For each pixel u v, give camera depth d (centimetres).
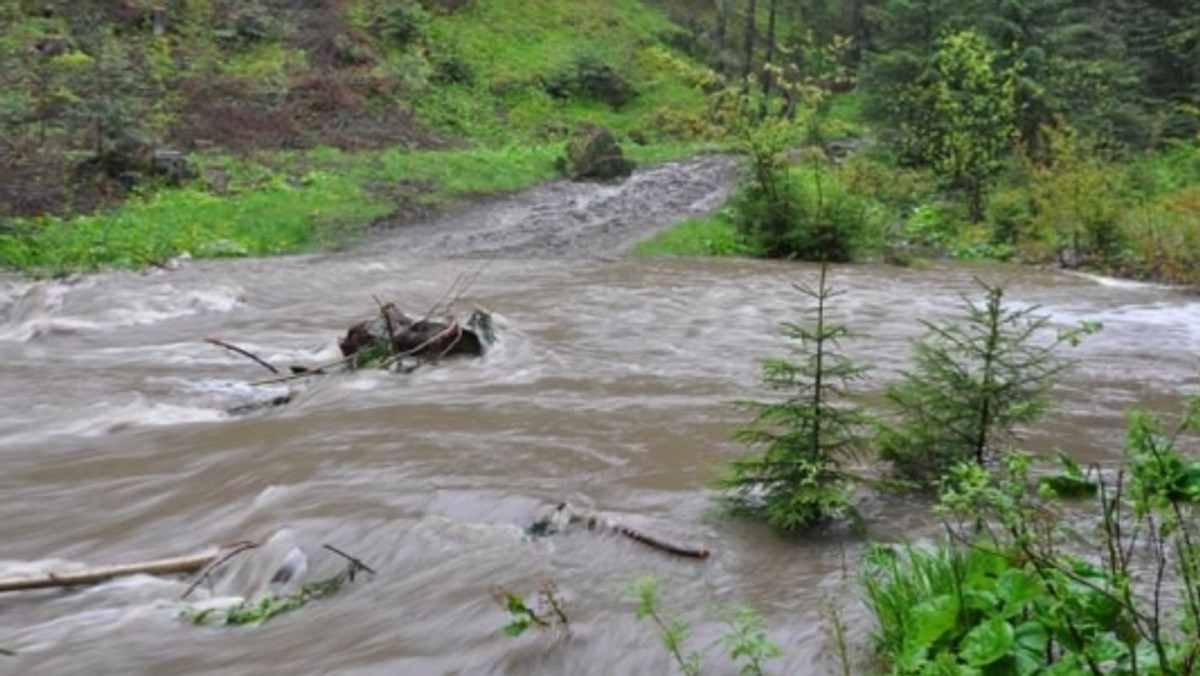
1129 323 1338
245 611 518
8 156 2033
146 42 2788
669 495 629
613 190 2552
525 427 781
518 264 1731
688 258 1858
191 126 2453
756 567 529
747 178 2022
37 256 1652
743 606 486
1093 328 487
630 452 716
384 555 564
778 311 1354
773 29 3856
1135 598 435
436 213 2189
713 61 3981
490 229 2075
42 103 2202
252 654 481
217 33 2961
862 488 623
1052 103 2567
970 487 358
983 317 671
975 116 2388
